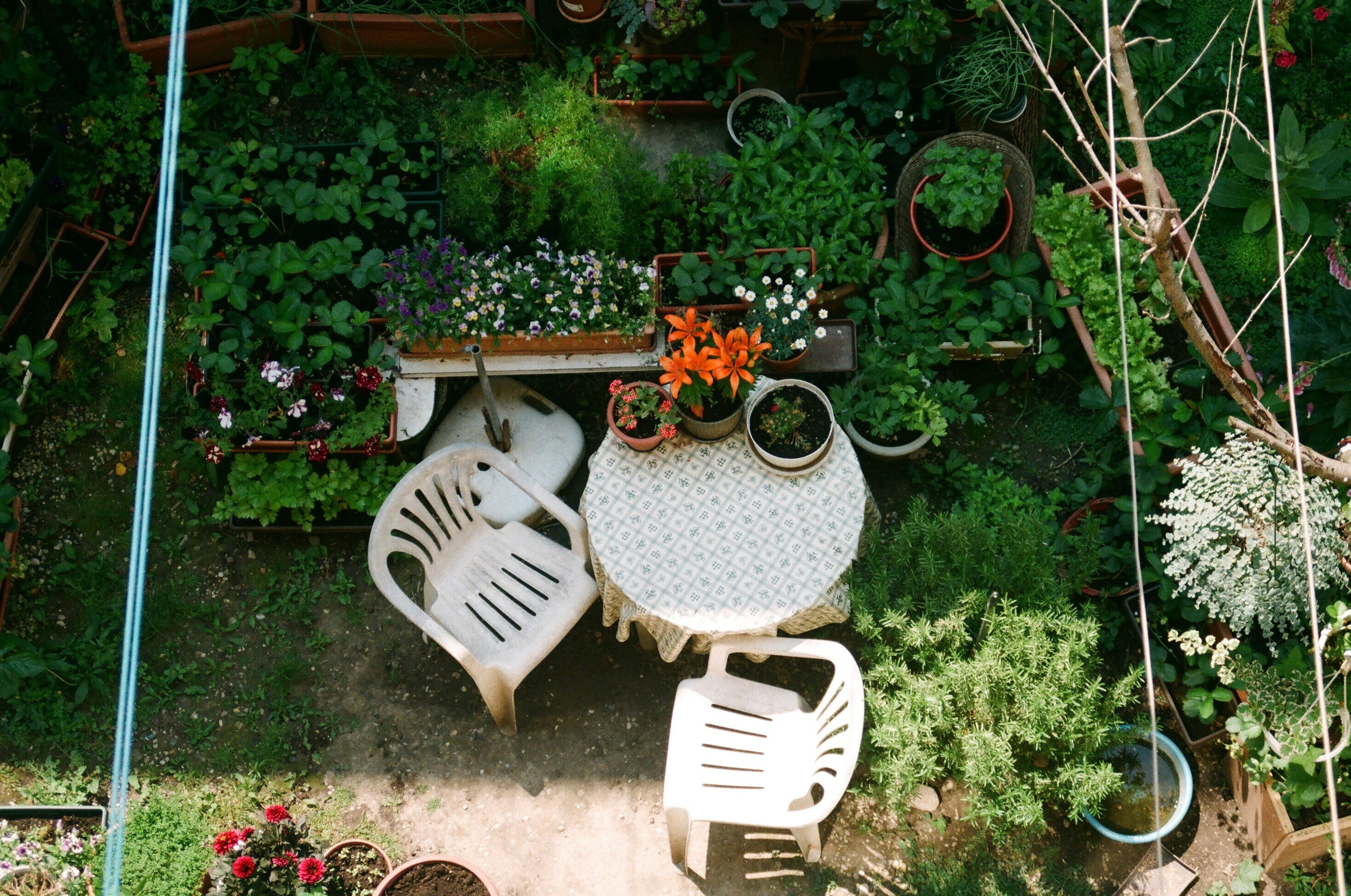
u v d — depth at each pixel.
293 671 5.56
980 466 5.93
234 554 5.79
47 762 5.39
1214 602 4.90
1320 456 4.33
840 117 5.92
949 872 5.11
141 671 5.59
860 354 5.74
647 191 5.77
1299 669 4.86
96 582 5.71
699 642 5.15
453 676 5.60
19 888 4.91
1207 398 5.56
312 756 5.46
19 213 5.84
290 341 5.43
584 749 5.49
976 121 5.97
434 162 6.03
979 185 5.60
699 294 5.53
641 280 5.52
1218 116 6.25
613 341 5.65
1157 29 6.38
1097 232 5.81
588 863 5.30
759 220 5.73
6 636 5.39
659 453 5.11
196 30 6.17
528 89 5.95
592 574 5.35
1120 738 4.91
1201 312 5.91
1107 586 5.58
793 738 4.89
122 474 5.90
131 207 6.20
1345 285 5.49
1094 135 6.30
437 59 6.54
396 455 5.82
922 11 5.70
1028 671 4.73
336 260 5.56
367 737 5.50
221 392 5.48
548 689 5.58
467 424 5.92
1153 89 6.34
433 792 5.41
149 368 3.76
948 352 5.80
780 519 4.97
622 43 6.44
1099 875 5.21
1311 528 4.75
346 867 5.12
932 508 5.87
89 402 5.99
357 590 5.75
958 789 5.34
